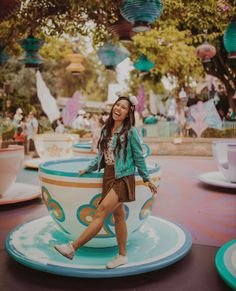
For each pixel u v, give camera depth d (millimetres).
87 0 5145
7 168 5223
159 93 26625
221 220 4703
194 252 3543
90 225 2805
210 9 6121
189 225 4484
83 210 3145
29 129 12797
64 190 3146
